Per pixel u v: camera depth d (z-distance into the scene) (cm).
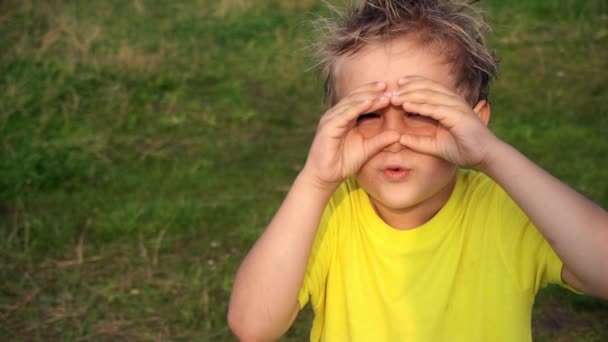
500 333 184
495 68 204
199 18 726
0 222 431
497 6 717
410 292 186
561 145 506
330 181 179
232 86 600
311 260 191
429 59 184
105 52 639
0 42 645
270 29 702
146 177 482
